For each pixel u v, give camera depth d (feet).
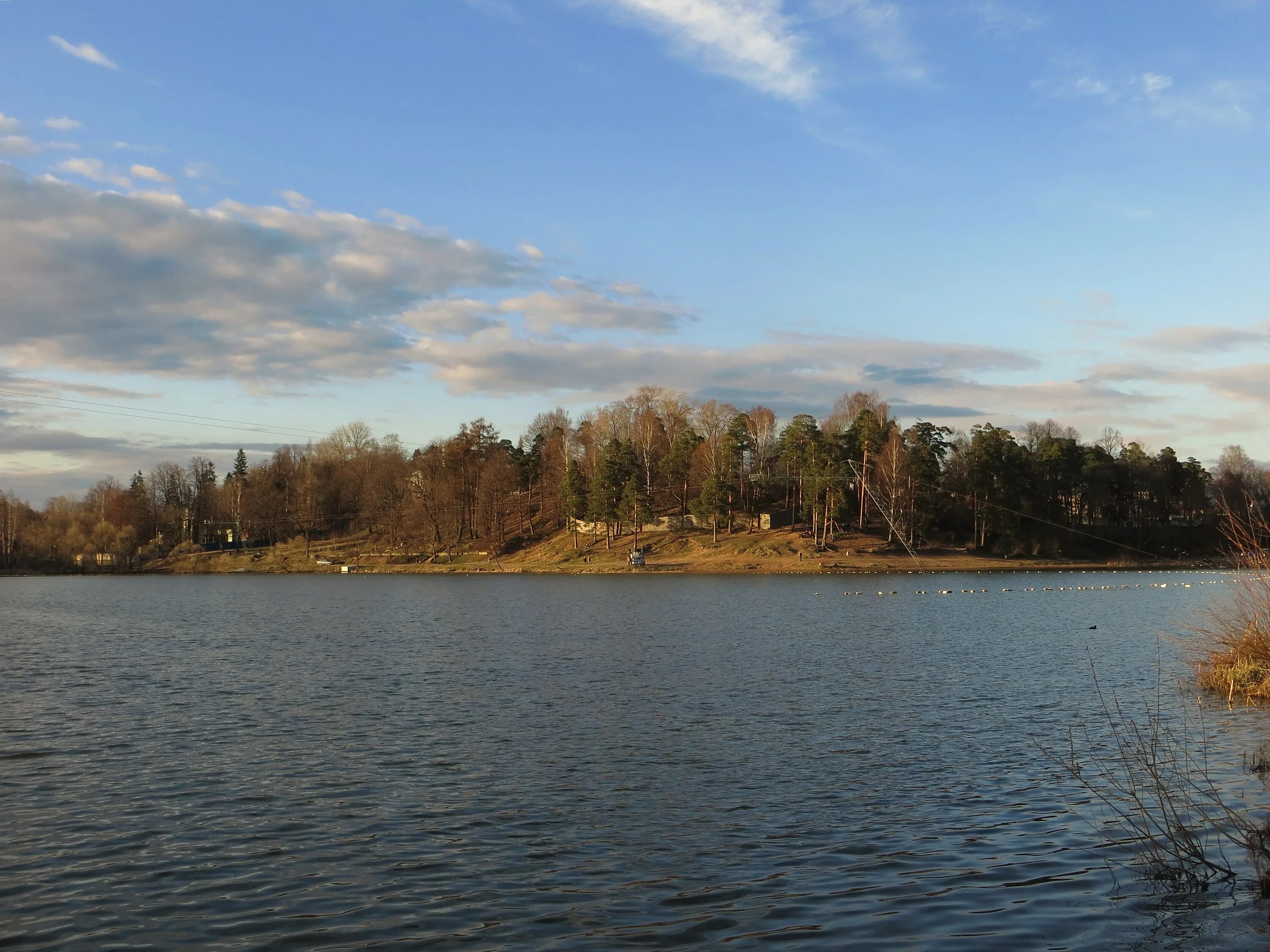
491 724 94.38
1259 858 47.93
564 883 50.88
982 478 476.13
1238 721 88.33
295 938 44.34
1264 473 293.43
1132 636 177.37
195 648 168.86
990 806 64.18
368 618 238.68
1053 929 43.55
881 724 92.89
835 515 483.92
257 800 67.62
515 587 388.57
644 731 90.33
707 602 283.18
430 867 53.67
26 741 87.35
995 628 195.62
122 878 52.24
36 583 494.59
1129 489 505.25
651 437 587.27
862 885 50.01
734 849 56.13
